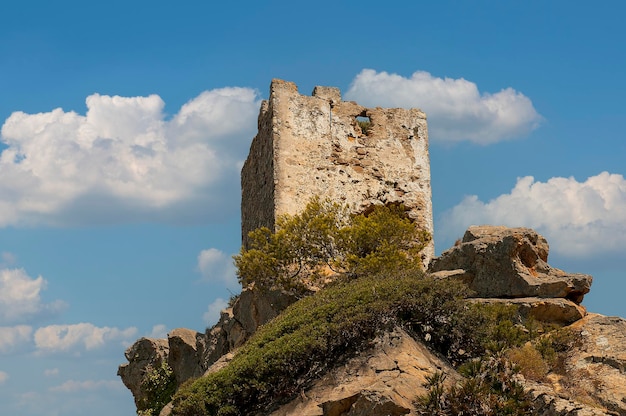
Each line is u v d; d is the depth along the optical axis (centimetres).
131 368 4166
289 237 3164
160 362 4031
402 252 3103
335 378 2180
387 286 2395
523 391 2034
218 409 2280
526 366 2197
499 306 2483
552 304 2492
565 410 1930
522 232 2736
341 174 3594
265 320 3136
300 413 2116
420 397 2000
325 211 3319
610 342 2317
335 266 3070
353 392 2083
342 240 3155
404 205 3672
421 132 3803
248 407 2275
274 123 3541
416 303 2323
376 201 3619
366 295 2372
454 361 2308
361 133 3703
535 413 1980
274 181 3475
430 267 2894
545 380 2191
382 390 2005
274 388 2255
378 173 3666
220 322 3581
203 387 2328
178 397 2348
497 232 2833
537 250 2722
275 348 2297
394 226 3166
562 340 2356
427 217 3700
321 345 2238
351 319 2270
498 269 2672
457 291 2395
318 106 3641
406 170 3722
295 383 2238
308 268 3178
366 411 1981
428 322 2348
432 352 2289
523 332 2384
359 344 2258
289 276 3156
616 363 2222
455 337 2338
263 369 2266
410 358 2166
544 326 2459
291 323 2417
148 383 3978
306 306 2536
